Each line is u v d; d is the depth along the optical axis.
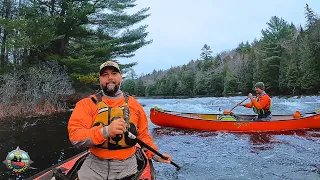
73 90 18.67
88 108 2.50
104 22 22.20
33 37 15.27
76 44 21.39
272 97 27.69
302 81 29.41
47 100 14.49
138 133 2.87
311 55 29.95
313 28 35.41
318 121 8.38
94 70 19.98
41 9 18.59
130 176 2.48
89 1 20.81
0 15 18.69
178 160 5.69
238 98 28.88
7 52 16.30
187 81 59.53
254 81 38.12
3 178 4.38
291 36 50.19
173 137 7.82
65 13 18.89
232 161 5.60
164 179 4.66
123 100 2.68
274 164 5.36
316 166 5.18
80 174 2.45
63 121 10.81
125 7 22.34
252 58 41.84
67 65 17.80
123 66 23.50
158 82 73.50
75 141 2.30
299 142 7.04
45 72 15.35
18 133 8.23
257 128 8.16
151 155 3.02
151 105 20.44
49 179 2.80
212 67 63.16
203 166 5.30
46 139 7.38
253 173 4.89
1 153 5.92
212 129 8.43
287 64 32.69
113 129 2.17
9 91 13.33
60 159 5.48
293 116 8.62
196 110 16.41
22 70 15.75
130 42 24.11
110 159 2.44
